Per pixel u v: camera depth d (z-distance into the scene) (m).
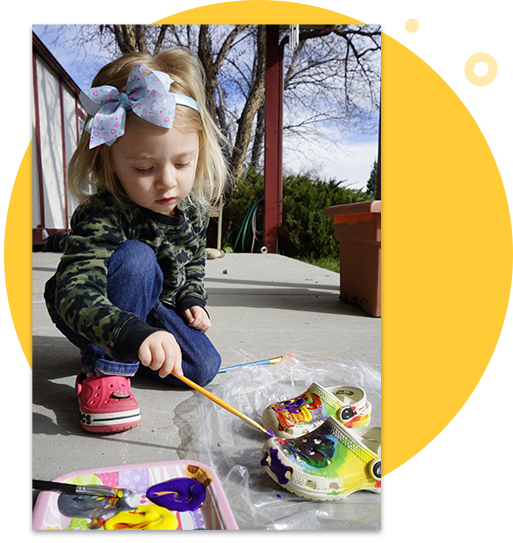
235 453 1.26
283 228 7.38
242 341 2.30
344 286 3.29
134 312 1.43
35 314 2.65
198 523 1.02
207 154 1.48
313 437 1.17
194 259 1.76
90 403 1.31
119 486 1.11
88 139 1.35
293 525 1.00
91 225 1.34
